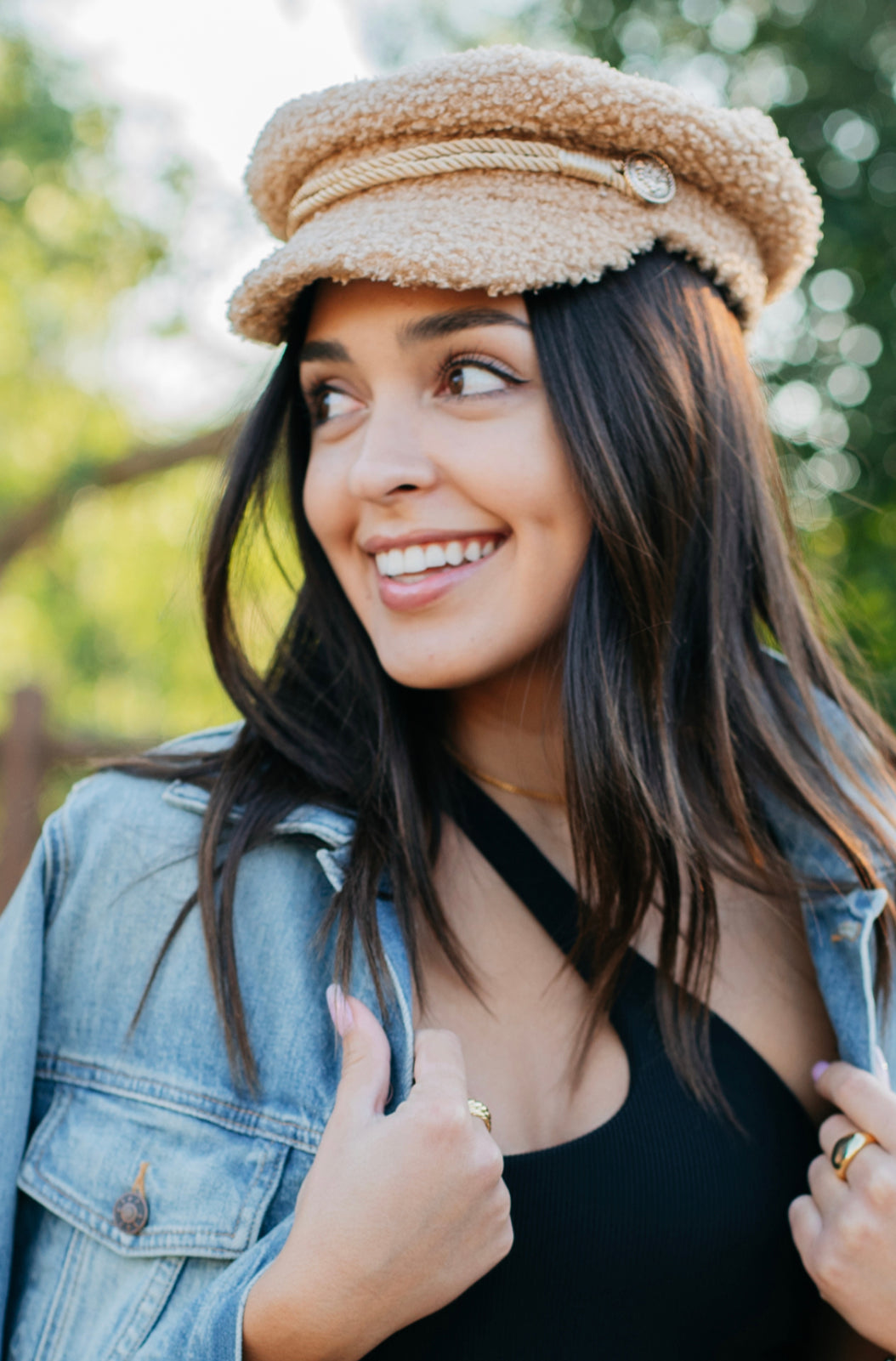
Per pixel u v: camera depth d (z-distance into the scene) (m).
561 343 1.05
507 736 1.17
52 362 8.02
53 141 6.79
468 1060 1.03
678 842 1.08
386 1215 0.83
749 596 1.25
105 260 7.39
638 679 1.10
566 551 1.08
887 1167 1.00
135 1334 0.93
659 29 4.79
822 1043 1.16
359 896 1.03
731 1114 1.05
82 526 8.51
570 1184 0.98
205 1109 0.99
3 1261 0.97
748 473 1.22
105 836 1.09
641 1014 1.07
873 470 4.17
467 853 1.14
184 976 1.03
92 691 8.51
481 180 1.03
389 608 1.07
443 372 1.05
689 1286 0.99
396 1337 0.95
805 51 4.45
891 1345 0.98
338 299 1.05
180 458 6.96
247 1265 0.90
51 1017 1.05
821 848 1.22
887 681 3.23
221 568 1.21
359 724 1.17
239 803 1.11
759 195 1.15
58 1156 1.00
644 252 1.10
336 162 1.06
